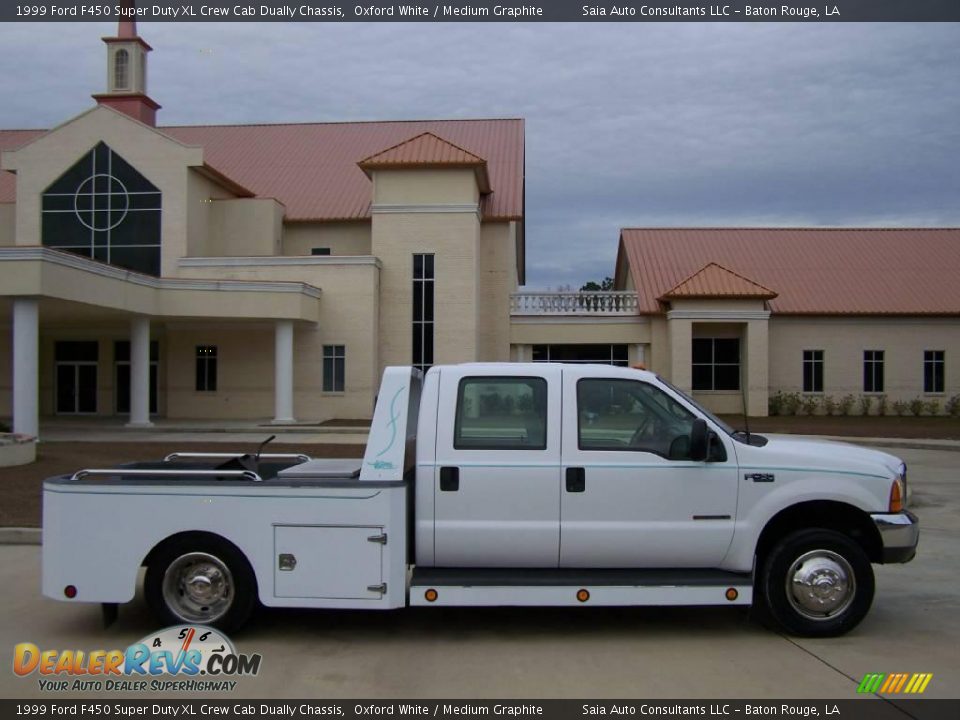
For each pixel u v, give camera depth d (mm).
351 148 41312
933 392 36781
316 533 6512
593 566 6754
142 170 31672
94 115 31797
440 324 32781
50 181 31875
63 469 16406
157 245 31766
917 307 36594
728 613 7590
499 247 36344
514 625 7238
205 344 32281
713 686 5770
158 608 6707
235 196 36031
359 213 35938
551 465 6656
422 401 6797
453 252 32844
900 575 9109
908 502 14125
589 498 6645
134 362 28016
